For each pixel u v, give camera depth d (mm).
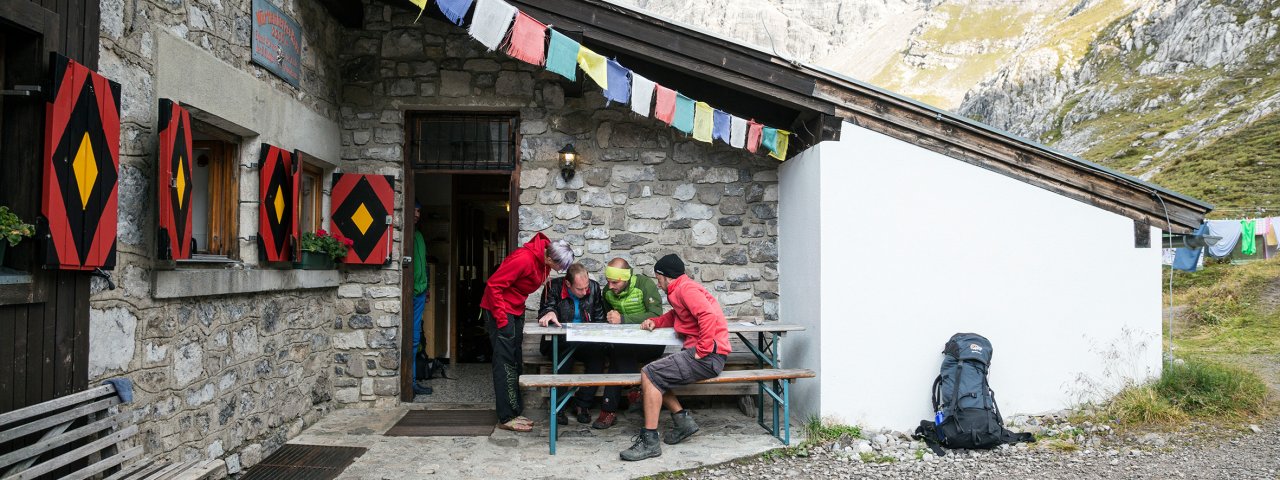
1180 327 11281
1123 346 4965
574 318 5172
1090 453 4230
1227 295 12422
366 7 5617
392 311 5539
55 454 2611
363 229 5414
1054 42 75938
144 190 3189
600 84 4617
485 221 9320
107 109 2820
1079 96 63156
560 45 4535
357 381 5523
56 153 2516
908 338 4773
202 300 3660
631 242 5723
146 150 3193
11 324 2426
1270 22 51406
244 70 4012
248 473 3996
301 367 4906
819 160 4785
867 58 144000
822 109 4840
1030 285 4914
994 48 122688
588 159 5742
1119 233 4992
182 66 3369
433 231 7590
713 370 4242
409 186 5688
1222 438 4434
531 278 4789
